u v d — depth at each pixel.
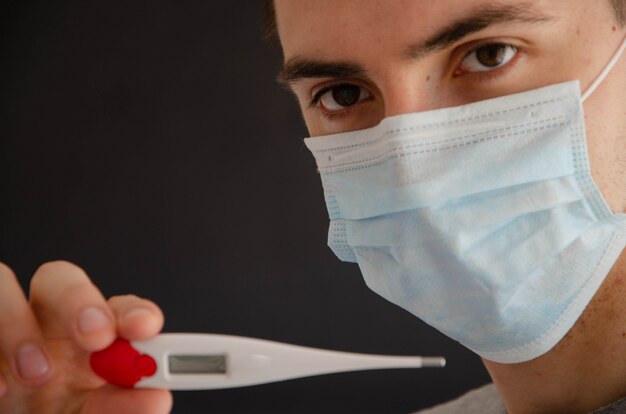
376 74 1.10
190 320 4.48
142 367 0.80
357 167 1.18
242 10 4.40
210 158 4.45
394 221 1.13
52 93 4.61
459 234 1.09
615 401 1.07
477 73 1.10
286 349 0.78
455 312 1.12
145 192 4.53
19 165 4.65
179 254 4.50
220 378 0.79
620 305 1.07
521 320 1.09
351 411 4.20
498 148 1.09
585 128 1.08
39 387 0.89
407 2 1.05
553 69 1.08
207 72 4.45
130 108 4.54
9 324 0.85
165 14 4.49
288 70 1.20
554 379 1.12
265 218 4.38
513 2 1.04
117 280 4.57
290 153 4.36
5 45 4.62
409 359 0.76
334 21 1.09
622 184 1.10
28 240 4.65
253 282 4.41
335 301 4.30
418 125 1.10
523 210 1.08
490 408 1.41
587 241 1.07
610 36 1.08
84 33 4.58
